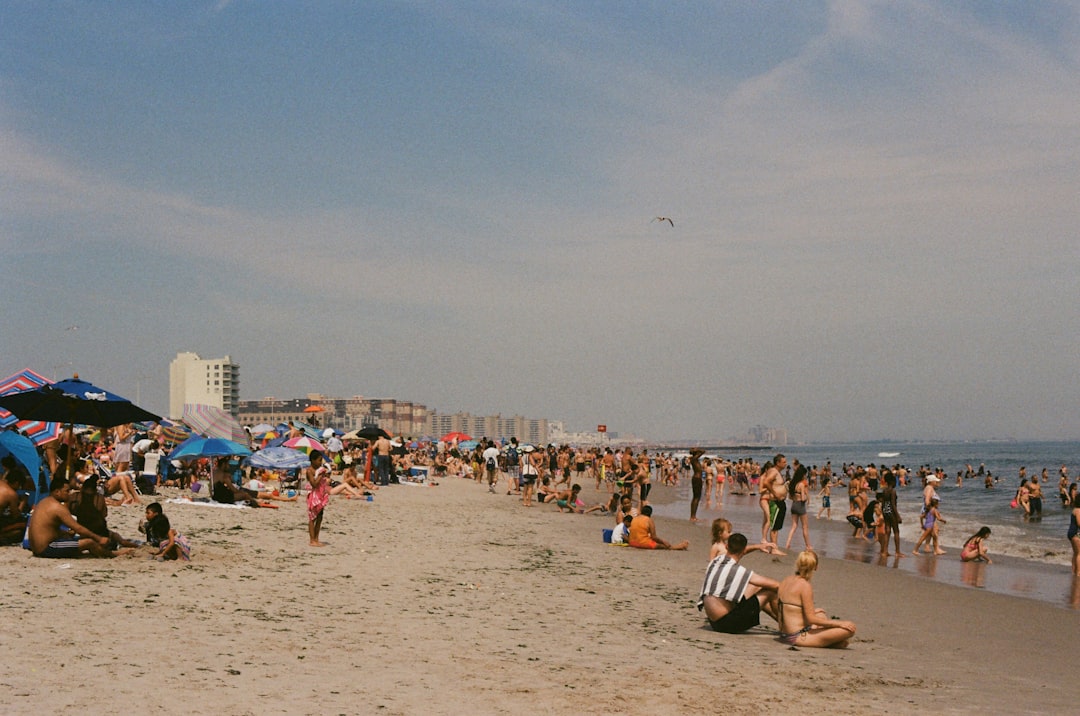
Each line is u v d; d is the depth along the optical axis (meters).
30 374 20.66
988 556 21.52
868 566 19.14
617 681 7.80
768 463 19.73
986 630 12.10
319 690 6.87
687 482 71.19
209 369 183.75
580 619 11.01
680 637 10.16
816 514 36.59
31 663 6.98
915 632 11.74
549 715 6.61
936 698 7.87
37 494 14.63
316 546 16.44
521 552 18.14
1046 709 7.72
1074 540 18.27
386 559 15.42
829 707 7.25
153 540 13.59
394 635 9.27
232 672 7.23
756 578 10.68
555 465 53.59
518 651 8.88
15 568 11.61
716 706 7.09
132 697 6.26
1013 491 57.62
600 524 26.67
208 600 10.41
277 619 9.63
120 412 15.37
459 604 11.51
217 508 21.75
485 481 51.19
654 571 16.45
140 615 9.24
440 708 6.61
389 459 37.47
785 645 10.02
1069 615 13.45
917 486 67.81
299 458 26.12
